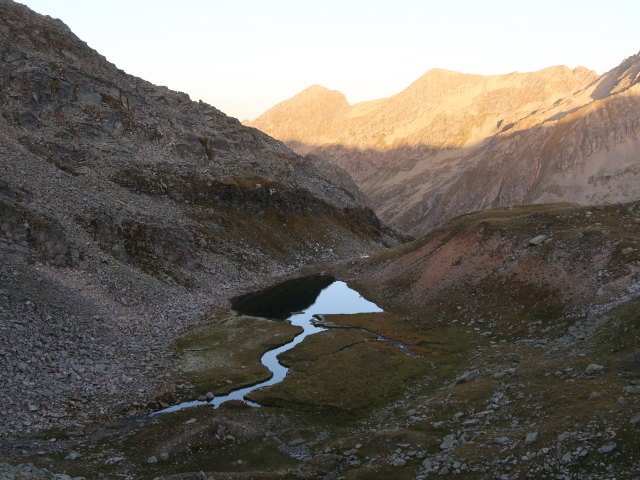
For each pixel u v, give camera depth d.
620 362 45.34
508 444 36.66
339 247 171.50
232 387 63.00
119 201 118.81
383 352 72.81
